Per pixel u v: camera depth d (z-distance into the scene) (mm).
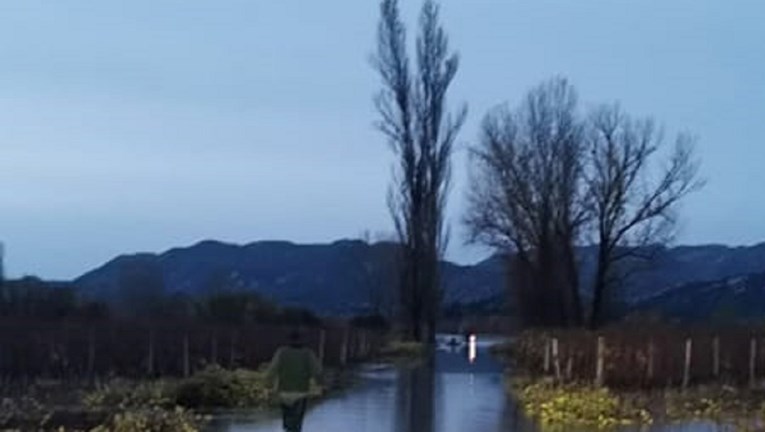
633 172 75812
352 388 41625
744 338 37375
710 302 82250
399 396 37688
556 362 38875
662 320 56281
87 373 38562
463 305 114625
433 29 71625
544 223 74312
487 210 88625
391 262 86562
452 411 32031
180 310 67938
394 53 71375
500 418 29938
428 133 71625
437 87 71562
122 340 39594
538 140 76000
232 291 72438
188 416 27719
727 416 29422
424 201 71688
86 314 53250
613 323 65188
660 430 26734
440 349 83375
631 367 35875
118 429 25359
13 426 26578
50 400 31359
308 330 51125
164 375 39406
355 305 117250
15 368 37438
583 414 29453
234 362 42656
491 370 55969
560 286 73625
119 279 73250
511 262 77312
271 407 32188
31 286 56156
